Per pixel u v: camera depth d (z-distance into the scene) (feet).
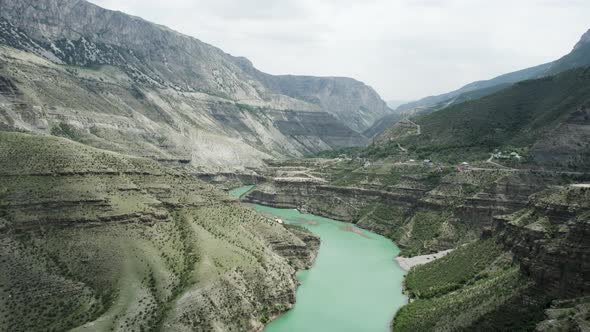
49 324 371.35
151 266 440.45
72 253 433.89
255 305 455.63
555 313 306.35
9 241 426.92
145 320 387.14
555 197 410.52
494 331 340.39
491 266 460.96
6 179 472.44
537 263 352.08
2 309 376.27
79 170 508.53
